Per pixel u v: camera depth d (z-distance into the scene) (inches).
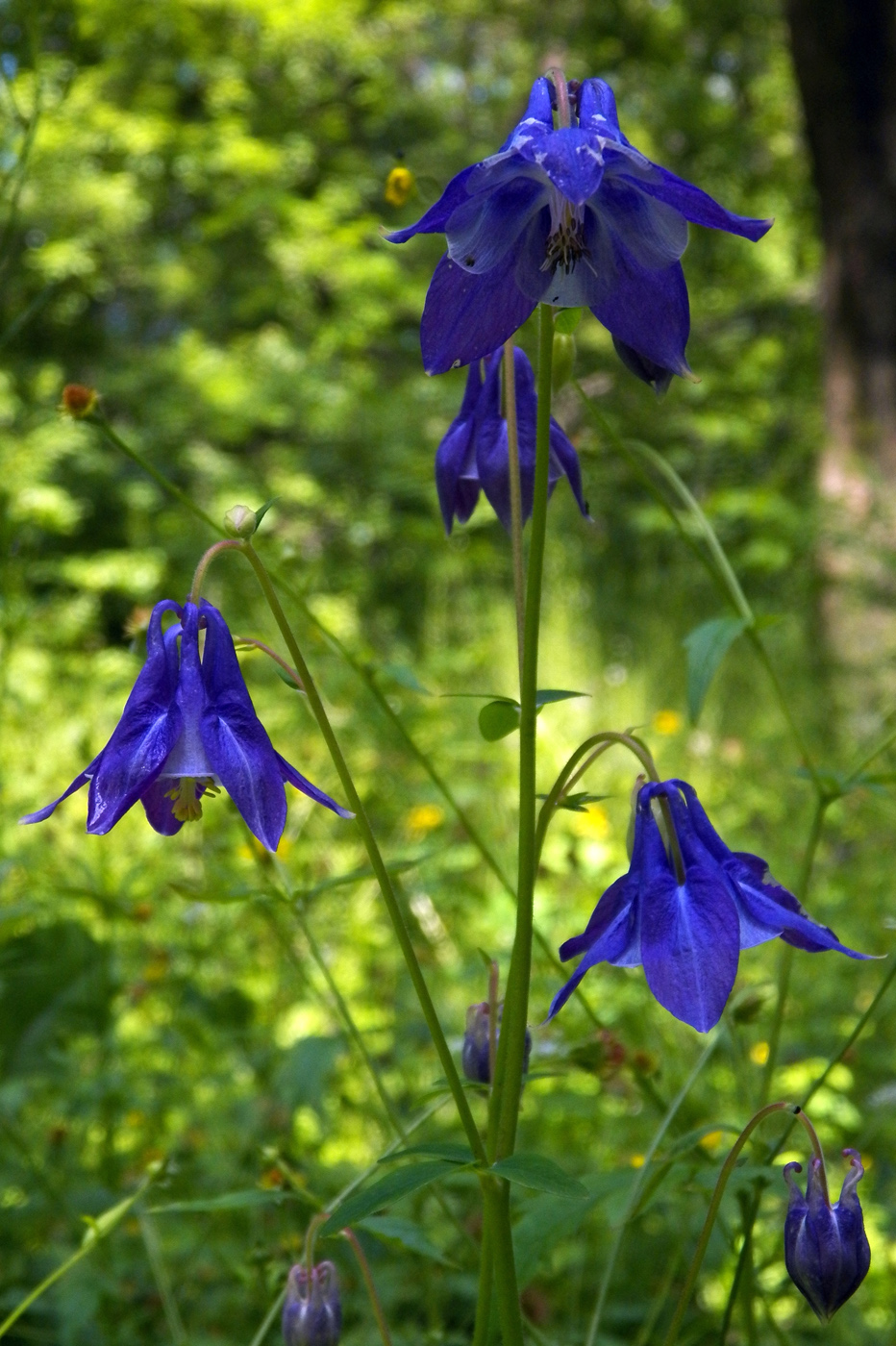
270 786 52.2
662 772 241.3
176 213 557.6
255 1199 68.2
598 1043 79.4
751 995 82.0
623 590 376.5
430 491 454.6
